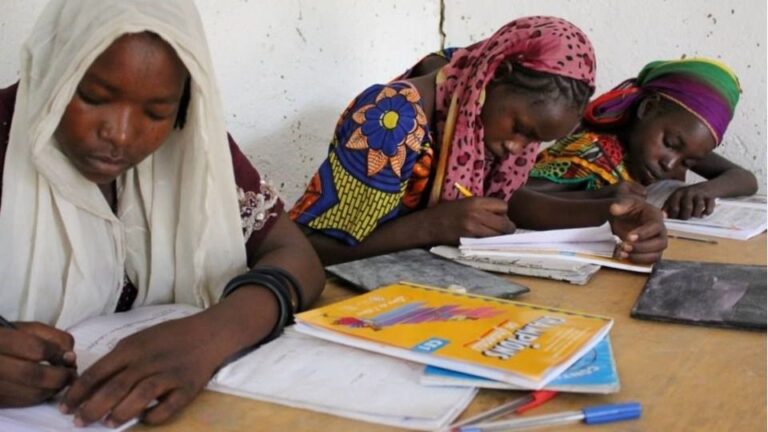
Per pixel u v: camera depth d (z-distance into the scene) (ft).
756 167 8.77
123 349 2.90
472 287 4.28
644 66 8.55
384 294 3.82
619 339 3.60
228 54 6.69
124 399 2.71
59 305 3.77
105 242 3.89
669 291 4.26
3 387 2.72
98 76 3.17
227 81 6.72
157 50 3.22
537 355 3.00
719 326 3.76
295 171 7.47
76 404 2.75
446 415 2.70
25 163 3.58
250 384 2.97
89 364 3.14
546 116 5.42
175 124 3.82
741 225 6.26
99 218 3.84
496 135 5.63
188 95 3.66
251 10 6.81
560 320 3.44
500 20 9.21
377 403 2.79
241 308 3.38
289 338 3.44
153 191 4.01
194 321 3.18
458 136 5.67
